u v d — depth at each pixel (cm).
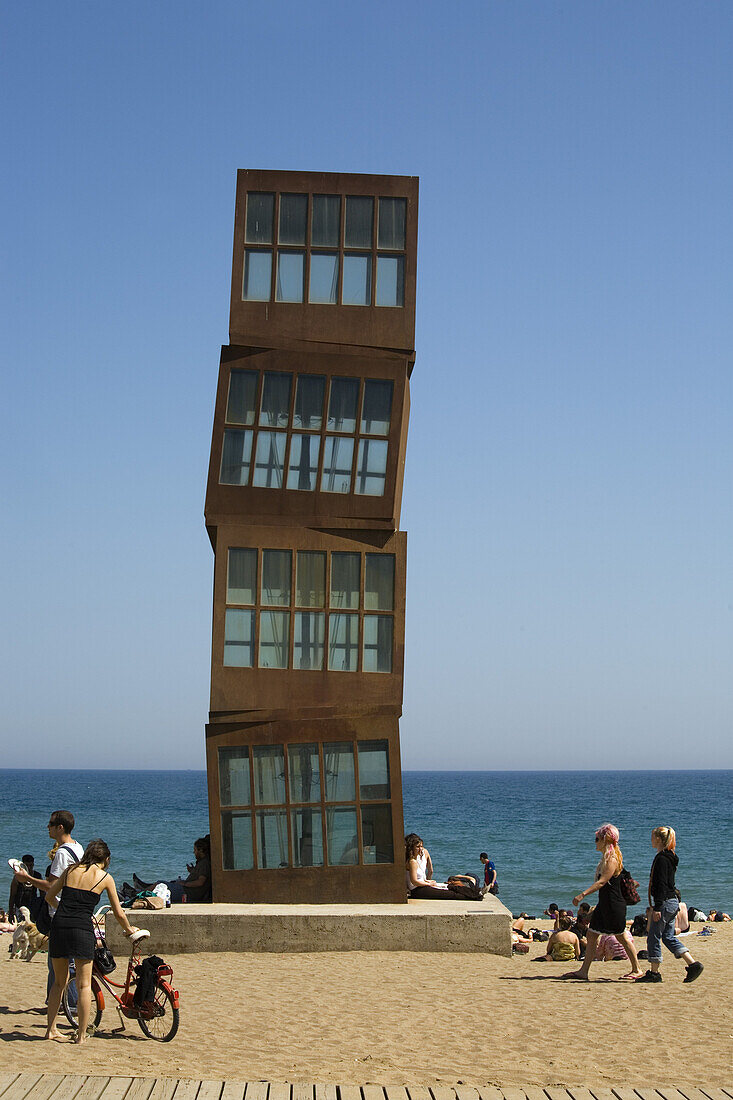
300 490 2111
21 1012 1319
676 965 1811
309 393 2134
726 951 2344
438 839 8400
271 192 2177
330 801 2036
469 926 1870
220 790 2038
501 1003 1405
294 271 2159
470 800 16375
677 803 15088
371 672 2083
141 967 1177
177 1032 1207
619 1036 1193
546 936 2711
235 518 2100
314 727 2050
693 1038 1179
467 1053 1112
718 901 4841
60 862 1182
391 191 2184
